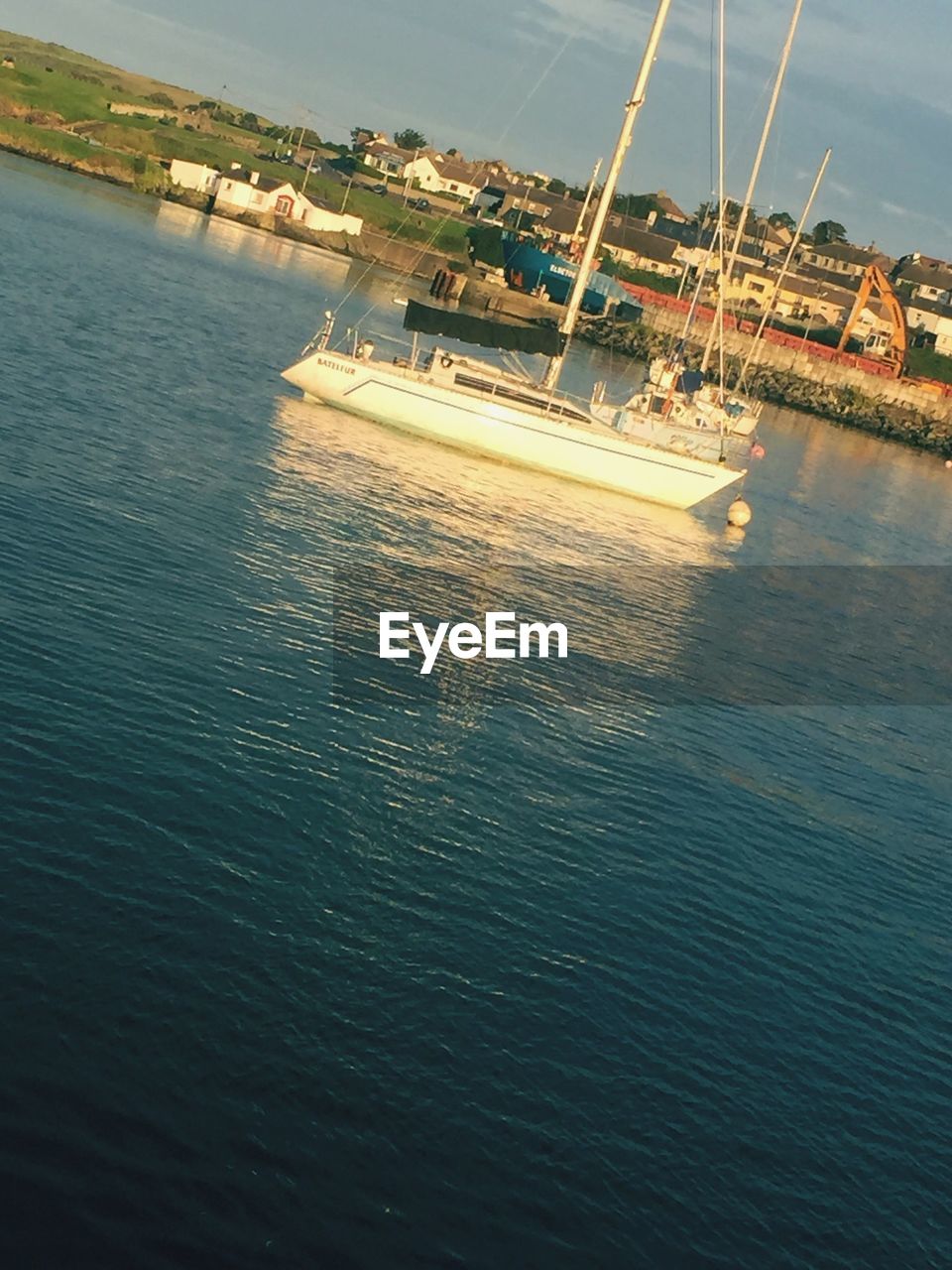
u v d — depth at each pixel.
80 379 39.28
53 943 13.85
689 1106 14.55
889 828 23.59
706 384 67.69
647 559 39.47
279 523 30.84
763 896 19.56
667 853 20.11
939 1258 13.53
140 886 15.20
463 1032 14.61
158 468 32.12
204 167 161.25
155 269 76.50
